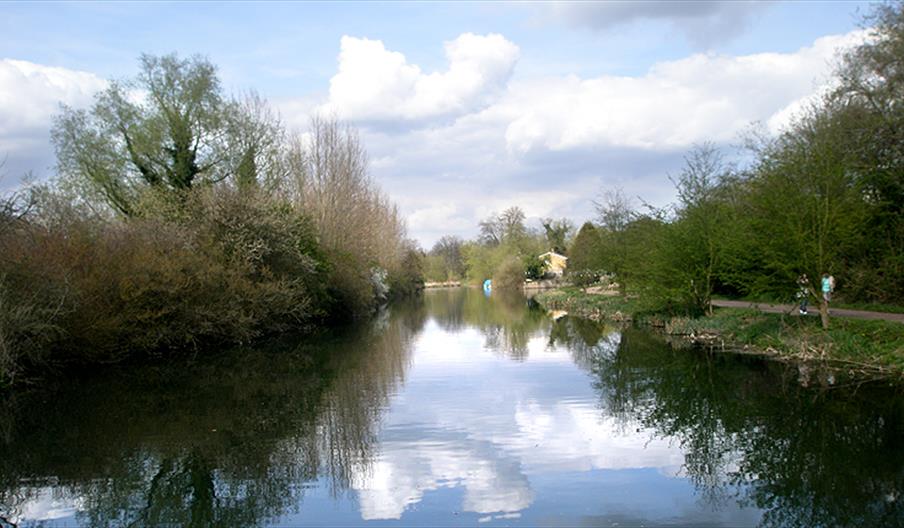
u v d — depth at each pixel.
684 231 25.48
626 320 31.62
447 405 13.91
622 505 8.07
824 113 25.66
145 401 14.83
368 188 46.78
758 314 23.25
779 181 18.97
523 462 9.84
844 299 24.62
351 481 9.11
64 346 18.27
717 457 9.92
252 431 11.95
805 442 10.51
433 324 35.66
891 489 8.43
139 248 21.36
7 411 13.90
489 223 102.62
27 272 16.20
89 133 31.38
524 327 32.28
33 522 7.90
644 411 13.00
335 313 37.59
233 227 26.22
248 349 24.47
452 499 8.34
